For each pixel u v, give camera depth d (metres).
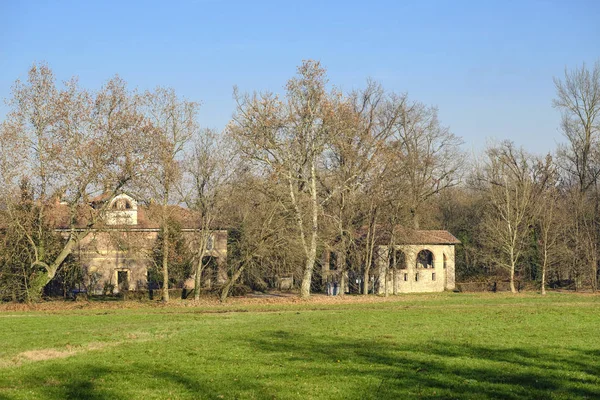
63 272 60.38
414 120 79.56
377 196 63.62
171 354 25.66
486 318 40.00
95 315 43.56
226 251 67.00
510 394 18.80
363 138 59.56
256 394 18.64
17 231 50.62
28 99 50.31
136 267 70.31
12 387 19.61
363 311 46.12
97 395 18.53
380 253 70.25
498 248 77.25
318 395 18.56
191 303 53.66
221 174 56.25
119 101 51.31
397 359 24.53
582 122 81.38
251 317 41.62
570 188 82.50
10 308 48.69
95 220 52.50
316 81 56.31
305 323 37.44
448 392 18.95
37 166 50.16
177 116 54.59
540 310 45.44
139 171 51.28
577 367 23.06
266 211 57.25
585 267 71.50
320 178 63.31
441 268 80.19
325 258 73.25
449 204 100.19
